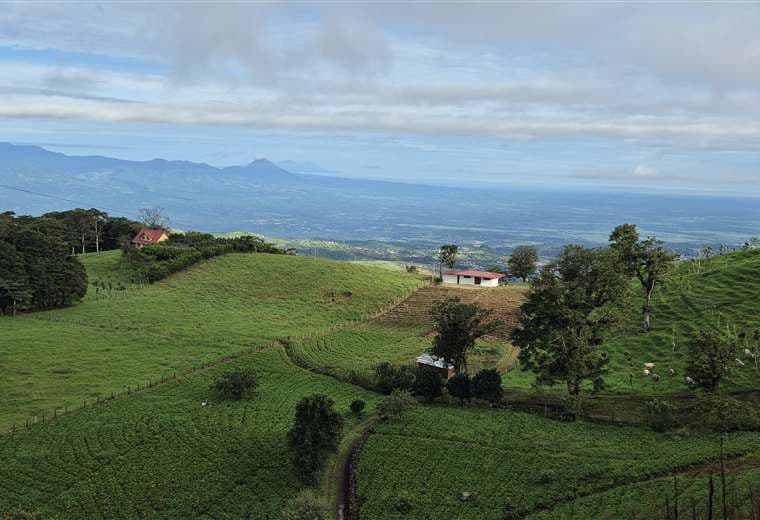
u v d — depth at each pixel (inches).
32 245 5329.7
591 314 3240.7
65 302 5388.8
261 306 5551.2
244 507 2224.4
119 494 2305.6
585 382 3417.8
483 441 2583.7
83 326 4761.3
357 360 4045.3
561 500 2064.5
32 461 2549.2
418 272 7140.8
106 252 7667.3
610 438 2541.8
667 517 1716.3
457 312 3378.4
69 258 5546.3
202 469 2484.0
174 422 2947.8
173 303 5585.6
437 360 3636.8
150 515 2183.8
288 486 2361.0
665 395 3031.5
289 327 4899.1
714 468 2112.5
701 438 2426.2
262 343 4426.7
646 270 3986.2
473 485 2234.3
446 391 3240.7
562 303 2952.8
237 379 3299.7
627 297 3142.2
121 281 6387.8
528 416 2888.8
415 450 2546.8
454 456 2469.2
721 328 3708.2
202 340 4453.7
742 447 2236.7
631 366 3540.8
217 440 2731.3
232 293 5944.9
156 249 7042.3
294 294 5905.5
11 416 3011.8
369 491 2267.5
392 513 2108.8
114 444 2711.6
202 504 2247.8
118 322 4904.0
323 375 3794.3
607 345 3909.9
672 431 2546.8
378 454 2536.9
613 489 2065.7
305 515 2025.1
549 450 2453.2
